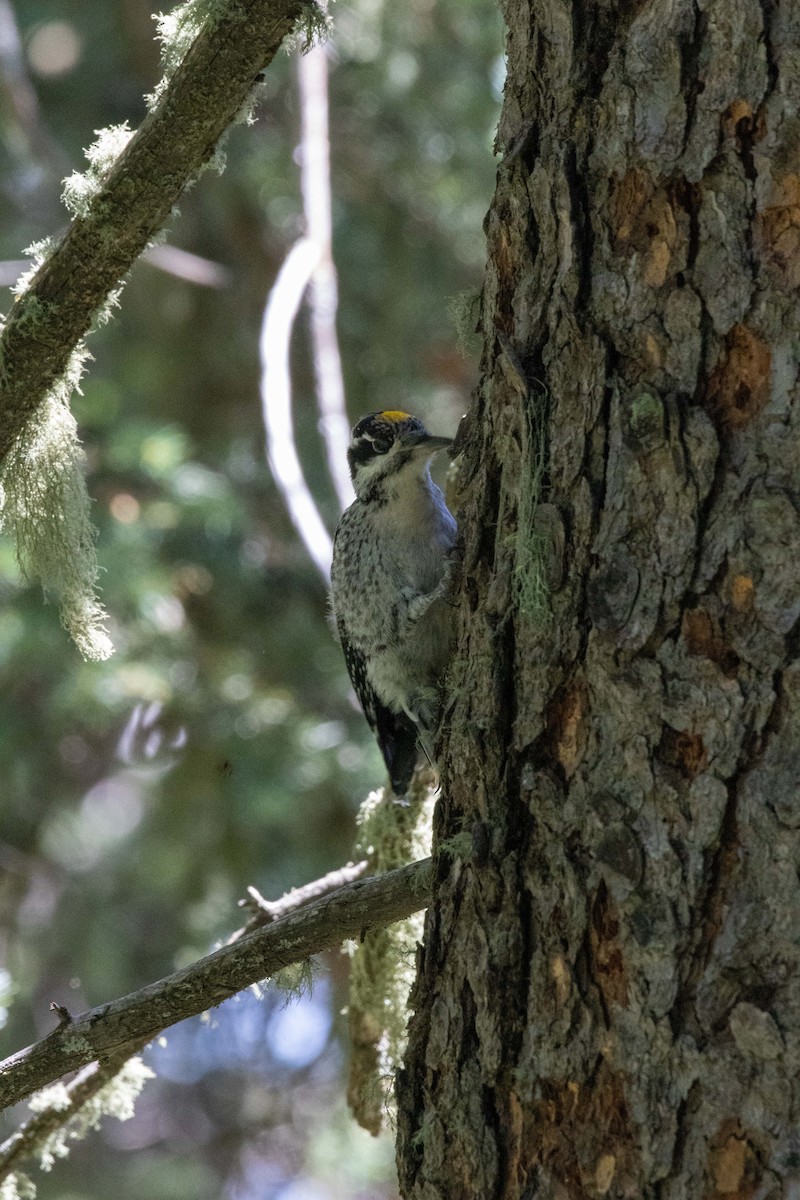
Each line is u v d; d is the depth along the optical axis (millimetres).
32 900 16531
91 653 7066
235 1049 19000
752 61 4797
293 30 5734
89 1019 6188
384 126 16391
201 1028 18844
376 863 8453
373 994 8219
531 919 5016
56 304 6414
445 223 16859
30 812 16438
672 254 4906
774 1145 4398
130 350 17344
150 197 6113
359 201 16797
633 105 4992
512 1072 4957
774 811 4535
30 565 6988
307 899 7945
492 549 5594
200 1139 19250
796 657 4578
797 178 4750
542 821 5008
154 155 6004
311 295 12117
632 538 4883
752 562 4660
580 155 5137
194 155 6039
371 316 16969
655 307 4926
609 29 5117
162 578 14227
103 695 13852
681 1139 4527
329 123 16281
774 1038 4430
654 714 4762
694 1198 4477
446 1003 5238
